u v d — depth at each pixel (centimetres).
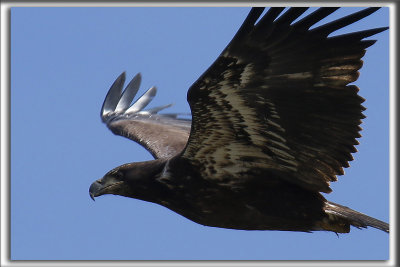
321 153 1622
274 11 1499
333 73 1541
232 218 1748
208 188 1725
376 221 1702
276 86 1555
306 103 1567
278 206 1711
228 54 1524
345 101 1557
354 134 1581
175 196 1762
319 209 1705
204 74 1549
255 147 1652
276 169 1678
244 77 1548
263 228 1755
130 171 1808
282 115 1587
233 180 1708
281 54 1529
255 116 1598
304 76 1545
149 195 1795
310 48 1527
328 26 1509
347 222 1708
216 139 1652
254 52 1523
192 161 1712
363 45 1520
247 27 1505
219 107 1593
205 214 1756
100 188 1831
